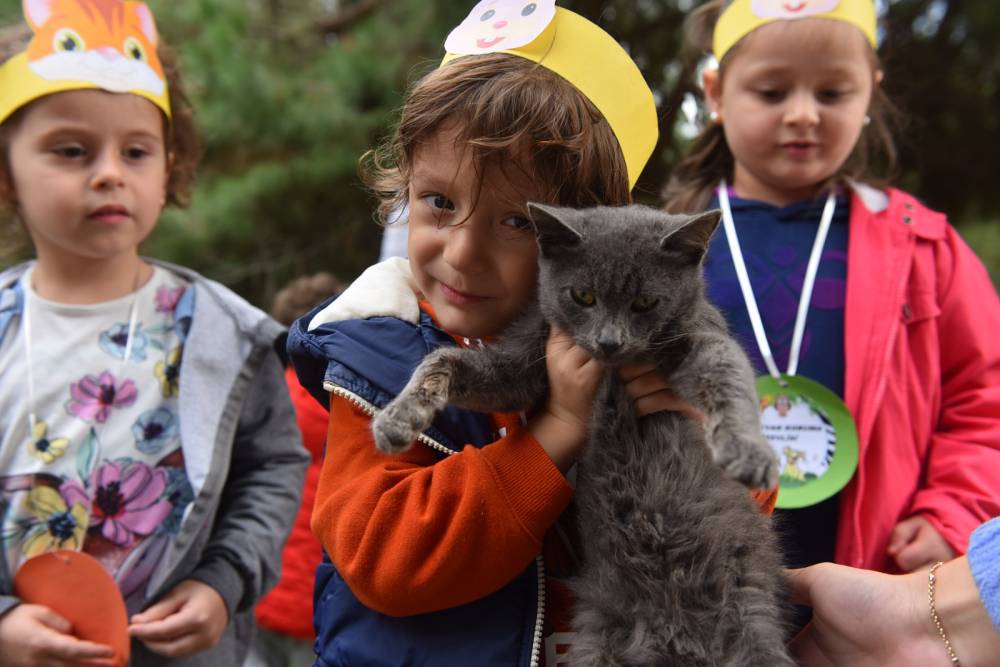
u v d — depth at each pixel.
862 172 3.94
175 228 8.10
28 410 2.93
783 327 3.53
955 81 8.22
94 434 2.96
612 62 2.62
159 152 3.20
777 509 3.25
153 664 2.91
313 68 8.56
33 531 2.85
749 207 3.77
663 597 2.27
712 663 2.24
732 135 3.76
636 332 2.38
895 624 2.53
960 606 2.46
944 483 3.20
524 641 2.23
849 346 3.35
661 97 8.03
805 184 3.71
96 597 2.70
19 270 3.31
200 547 2.97
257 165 8.53
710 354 2.30
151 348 3.13
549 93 2.41
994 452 3.18
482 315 2.48
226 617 2.91
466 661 2.21
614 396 2.36
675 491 2.29
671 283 2.44
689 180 4.14
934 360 3.34
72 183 2.96
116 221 3.02
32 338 3.03
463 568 2.16
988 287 3.55
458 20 8.43
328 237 9.09
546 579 2.41
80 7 2.99
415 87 2.62
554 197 2.52
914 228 3.52
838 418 3.21
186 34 8.34
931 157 8.28
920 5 8.06
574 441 2.31
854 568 2.71
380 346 2.46
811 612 2.84
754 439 2.09
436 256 2.46
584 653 2.26
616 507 2.31
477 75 2.41
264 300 9.23
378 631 2.29
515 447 2.25
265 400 3.29
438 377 2.29
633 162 2.70
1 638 2.67
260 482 3.18
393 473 2.31
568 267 2.44
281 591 4.37
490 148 2.33
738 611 2.28
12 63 2.97
